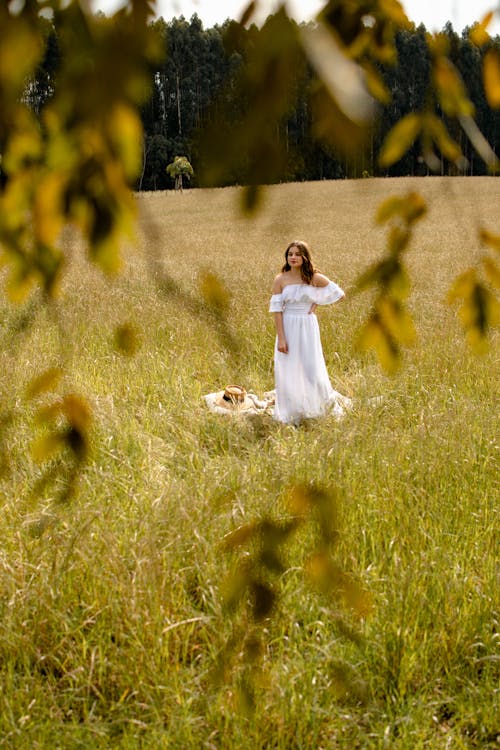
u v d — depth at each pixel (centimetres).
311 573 83
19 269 73
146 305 918
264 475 412
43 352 684
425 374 666
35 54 52
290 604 306
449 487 432
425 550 368
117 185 59
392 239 75
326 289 617
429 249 1764
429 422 507
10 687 270
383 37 63
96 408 545
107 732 258
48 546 337
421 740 253
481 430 504
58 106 50
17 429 433
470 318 81
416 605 312
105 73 46
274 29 43
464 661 300
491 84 65
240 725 246
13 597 300
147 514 373
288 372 620
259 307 985
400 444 475
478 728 272
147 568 313
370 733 256
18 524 361
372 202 3078
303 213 3206
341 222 2823
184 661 289
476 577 336
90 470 442
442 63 63
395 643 292
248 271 1373
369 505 397
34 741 247
